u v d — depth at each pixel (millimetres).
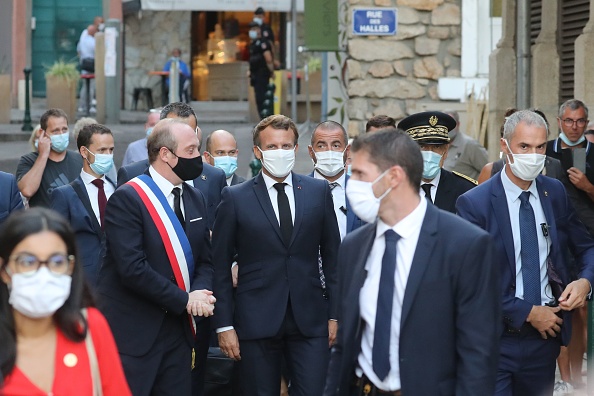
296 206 7258
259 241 7188
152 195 6840
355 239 5012
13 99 29547
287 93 23828
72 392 4230
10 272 4199
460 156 11203
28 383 4207
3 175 8109
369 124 8602
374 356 4812
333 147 7824
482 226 6438
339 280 5047
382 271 4844
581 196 8953
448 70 15945
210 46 32469
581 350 8828
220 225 7234
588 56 11133
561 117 9227
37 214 4238
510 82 13602
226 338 7188
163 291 6703
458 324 4816
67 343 4281
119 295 6840
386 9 15781
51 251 4195
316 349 7195
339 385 4887
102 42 24438
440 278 4805
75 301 4297
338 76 17109
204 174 8594
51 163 10125
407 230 4859
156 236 6805
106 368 4367
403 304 4777
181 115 8977
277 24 31938
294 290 7180
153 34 31625
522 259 6422
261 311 7148
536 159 6316
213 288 7207
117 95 24406
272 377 7230
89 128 8555
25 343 4262
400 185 4844
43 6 30844
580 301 6371
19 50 30250
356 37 15844
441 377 4793
